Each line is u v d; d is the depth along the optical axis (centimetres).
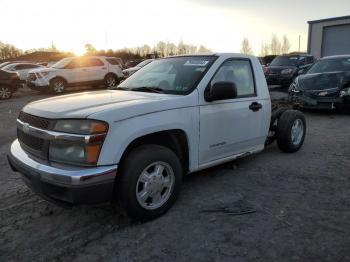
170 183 397
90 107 356
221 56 475
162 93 433
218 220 384
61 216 402
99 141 331
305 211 404
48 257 324
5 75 1675
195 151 429
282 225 372
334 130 824
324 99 1004
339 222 378
